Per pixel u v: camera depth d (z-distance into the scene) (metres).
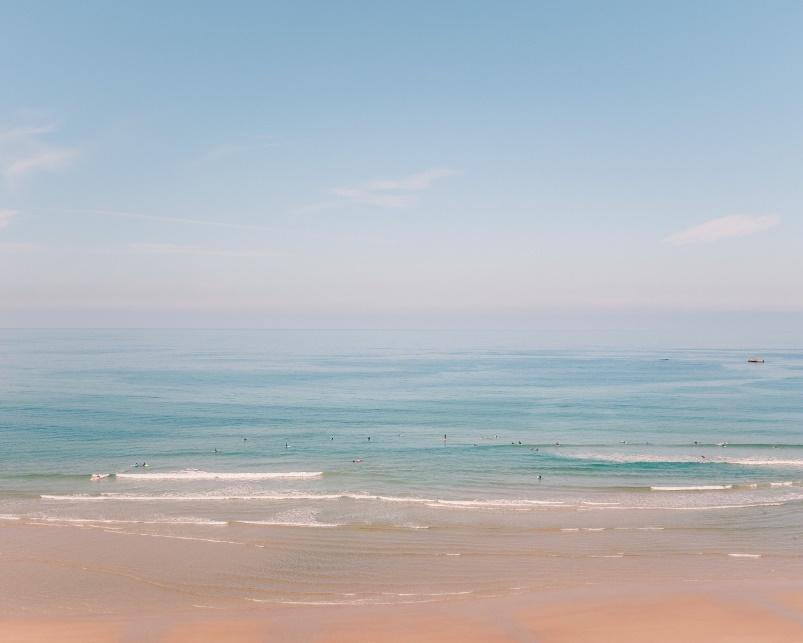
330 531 30.03
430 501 35.88
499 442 56.34
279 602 21.33
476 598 21.33
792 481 41.22
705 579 23.25
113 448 52.72
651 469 45.16
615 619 18.98
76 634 18.03
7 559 25.84
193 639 17.67
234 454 50.81
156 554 26.56
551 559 25.97
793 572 24.14
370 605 20.78
